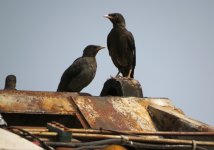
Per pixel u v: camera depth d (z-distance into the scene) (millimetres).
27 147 7316
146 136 10953
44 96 12234
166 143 9773
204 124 12219
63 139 9062
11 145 7266
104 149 8719
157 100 13406
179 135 10719
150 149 9695
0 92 12000
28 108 11781
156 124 12703
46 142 8664
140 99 13242
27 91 12188
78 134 9477
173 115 12602
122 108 12711
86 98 12562
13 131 8477
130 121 12367
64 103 12219
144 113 12820
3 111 11555
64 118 12062
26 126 11734
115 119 12258
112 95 14039
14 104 11789
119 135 9758
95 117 12086
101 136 9516
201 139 11586
